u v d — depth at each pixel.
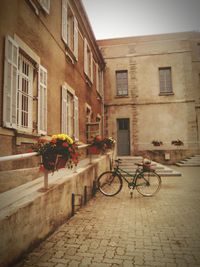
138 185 7.30
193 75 18.42
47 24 6.73
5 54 4.47
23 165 5.23
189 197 7.05
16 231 2.95
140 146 18.20
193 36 18.66
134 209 5.75
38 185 4.52
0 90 4.37
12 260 2.86
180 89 18.31
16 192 4.03
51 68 7.01
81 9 10.45
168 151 17.91
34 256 3.21
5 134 4.48
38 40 6.11
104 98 18.92
